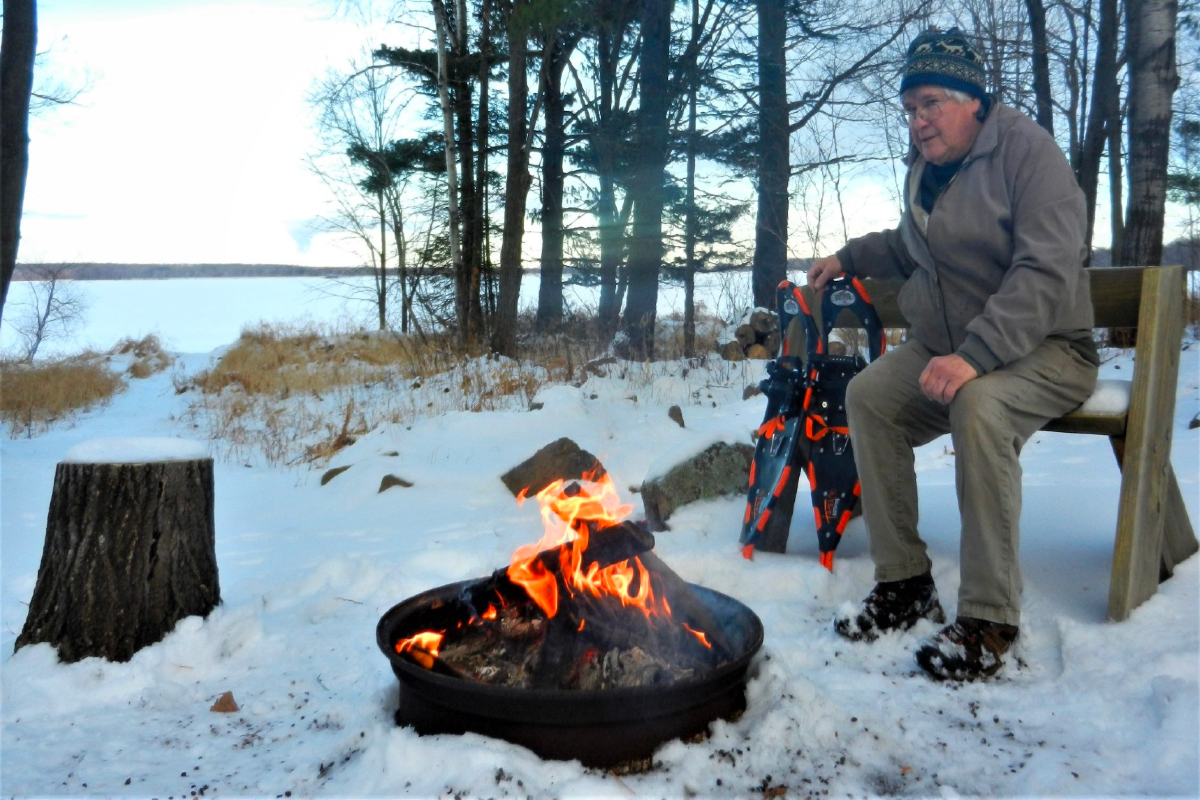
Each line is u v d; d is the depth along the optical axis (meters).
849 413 2.69
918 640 2.53
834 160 13.44
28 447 8.26
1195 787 1.65
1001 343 2.30
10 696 2.35
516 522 4.23
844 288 3.17
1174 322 2.54
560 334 15.95
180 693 2.40
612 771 1.87
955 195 2.54
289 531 4.39
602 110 17.58
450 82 15.89
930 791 1.76
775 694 2.09
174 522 2.68
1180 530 2.74
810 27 14.71
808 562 3.14
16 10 7.05
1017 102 15.32
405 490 5.00
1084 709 2.03
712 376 9.68
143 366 15.88
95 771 1.97
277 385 12.70
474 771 1.78
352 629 2.88
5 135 7.05
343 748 2.01
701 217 16.17
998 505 2.31
